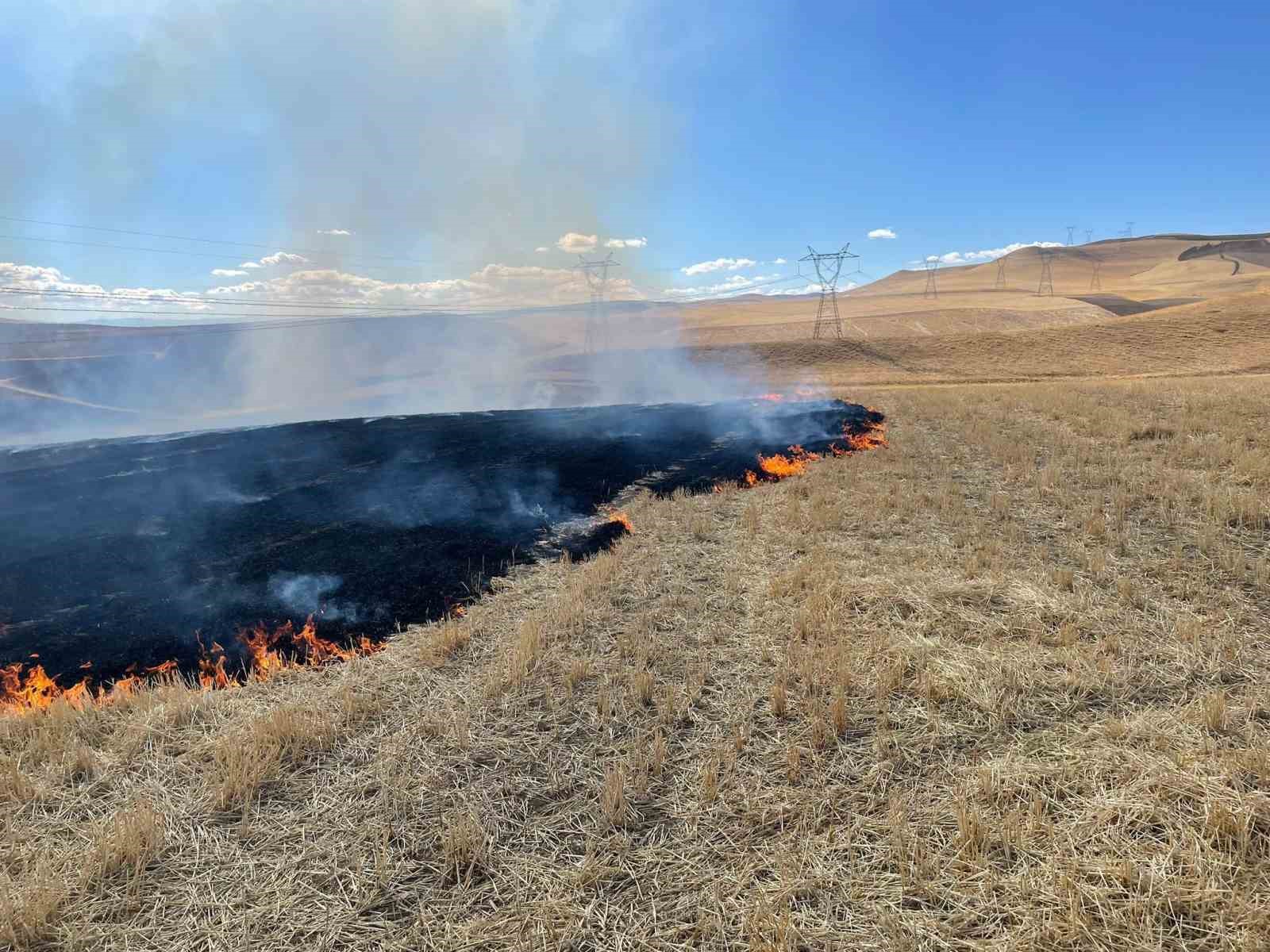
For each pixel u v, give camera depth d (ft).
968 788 11.50
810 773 12.29
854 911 9.41
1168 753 11.81
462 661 17.02
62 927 9.49
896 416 55.52
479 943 9.20
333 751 13.39
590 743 13.50
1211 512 25.12
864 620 18.07
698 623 18.71
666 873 10.28
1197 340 171.63
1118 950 8.40
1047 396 60.95
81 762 13.00
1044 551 22.44
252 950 9.20
